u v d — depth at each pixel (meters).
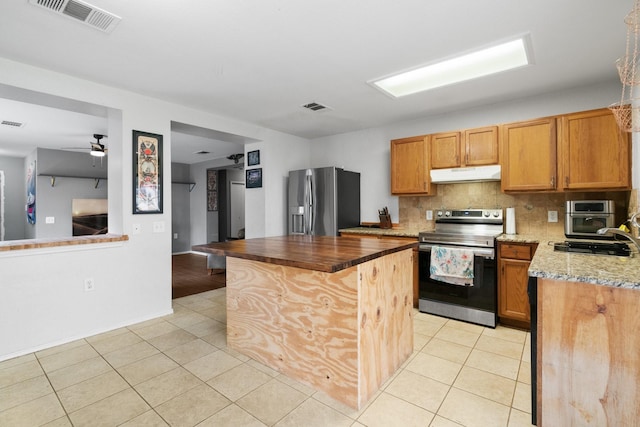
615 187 2.60
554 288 1.43
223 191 8.10
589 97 2.95
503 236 3.10
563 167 2.82
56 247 2.58
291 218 4.59
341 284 1.81
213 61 2.44
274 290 2.17
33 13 1.80
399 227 4.24
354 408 1.76
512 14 1.87
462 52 2.33
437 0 1.73
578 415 1.39
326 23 1.95
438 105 3.50
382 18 1.90
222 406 1.78
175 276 5.19
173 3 1.73
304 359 2.00
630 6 1.77
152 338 2.70
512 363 2.27
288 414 1.71
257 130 4.35
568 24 1.96
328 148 4.97
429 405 1.79
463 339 2.68
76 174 6.04
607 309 1.33
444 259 3.14
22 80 2.42
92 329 2.78
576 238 2.78
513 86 2.96
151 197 3.17
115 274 2.92
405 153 3.80
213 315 3.28
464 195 3.71
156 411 1.73
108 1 1.70
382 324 2.00
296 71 2.64
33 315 2.47
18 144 5.41
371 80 2.83
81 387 1.97
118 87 2.93
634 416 1.29
